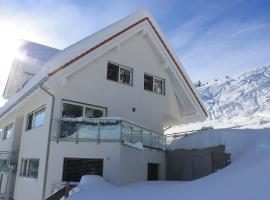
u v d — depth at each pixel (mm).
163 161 14562
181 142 13992
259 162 6941
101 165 11352
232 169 7660
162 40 16531
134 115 14961
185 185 7352
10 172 16016
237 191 5488
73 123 11664
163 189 7359
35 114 14477
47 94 12641
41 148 12406
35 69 17688
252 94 60281
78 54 12547
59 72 11844
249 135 10211
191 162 13016
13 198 15461
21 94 14477
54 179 11219
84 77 13180
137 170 12156
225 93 66375
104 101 13773
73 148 11398
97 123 11555
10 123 18938
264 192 5039
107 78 14266
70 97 12539
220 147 11336
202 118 17781
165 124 19609
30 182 13016
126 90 14859
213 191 5914
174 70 17031
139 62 15859
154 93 16312
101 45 13484
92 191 8375
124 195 7266
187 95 17312
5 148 19031
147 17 15938
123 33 14586
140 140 12734
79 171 11375
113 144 11266
